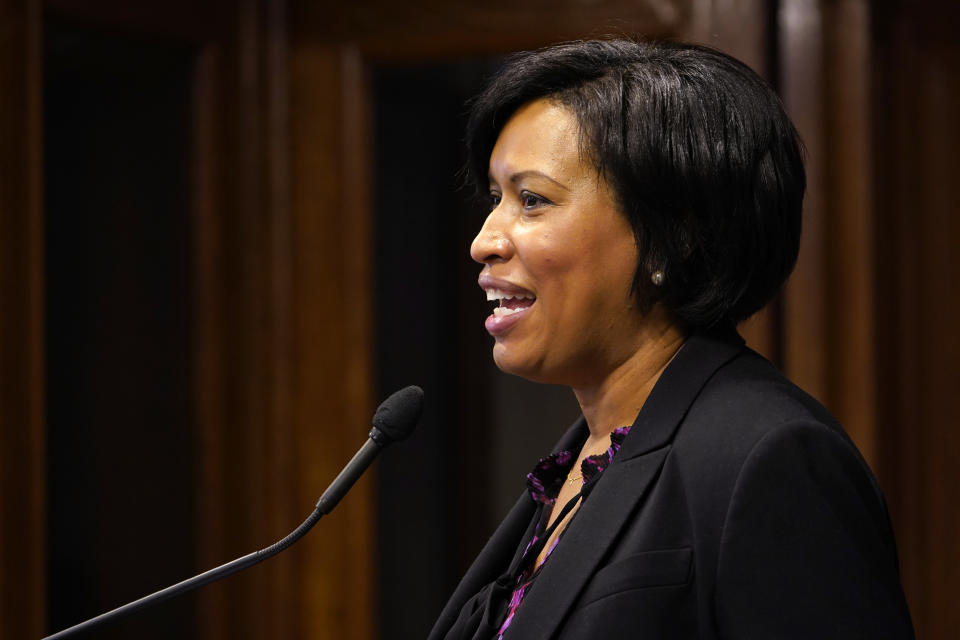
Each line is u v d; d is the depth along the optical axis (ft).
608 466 13.73
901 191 41.24
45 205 37.96
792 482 11.94
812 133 39.83
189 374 43.65
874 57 40.57
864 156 39.52
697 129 13.53
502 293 14.65
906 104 41.14
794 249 14.10
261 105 45.03
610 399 14.75
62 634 14.53
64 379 38.70
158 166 42.47
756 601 11.66
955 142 40.88
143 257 41.78
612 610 12.39
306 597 45.37
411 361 53.06
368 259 45.52
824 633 11.38
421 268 52.95
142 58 41.70
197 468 43.88
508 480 61.11
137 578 41.39
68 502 38.70
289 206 45.21
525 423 61.41
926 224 41.14
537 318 14.33
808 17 39.86
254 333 45.01
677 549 12.48
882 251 40.86
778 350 40.75
